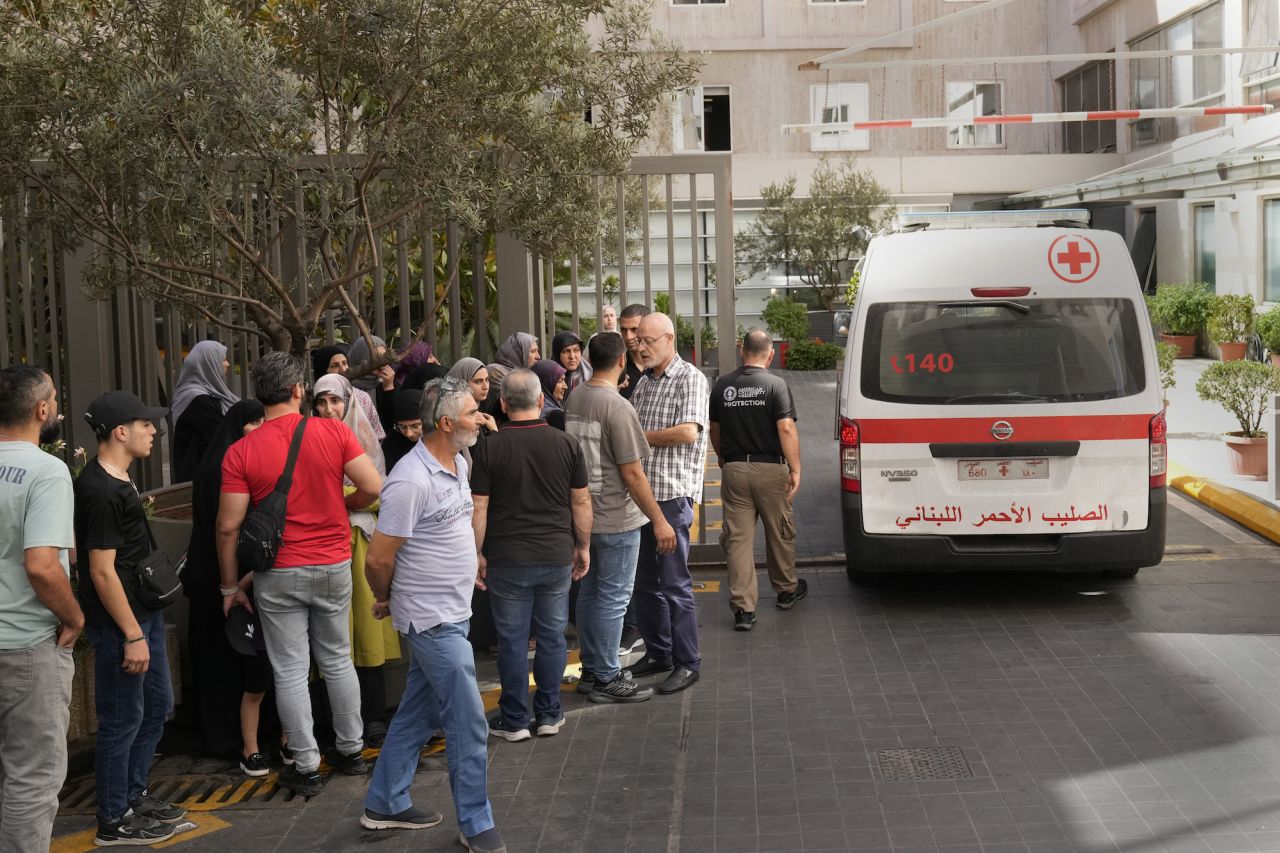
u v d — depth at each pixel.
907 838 4.91
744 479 7.88
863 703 6.47
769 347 7.99
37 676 4.38
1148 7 26.08
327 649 5.63
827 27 31.19
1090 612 7.91
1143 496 7.79
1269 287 22.14
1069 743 5.81
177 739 6.37
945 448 7.83
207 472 5.74
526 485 6.00
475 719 4.98
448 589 5.03
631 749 6.00
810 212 26.47
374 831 5.19
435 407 5.04
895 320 7.95
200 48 6.02
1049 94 31.47
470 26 6.96
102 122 6.11
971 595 8.44
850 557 8.04
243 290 6.88
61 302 9.27
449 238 8.77
